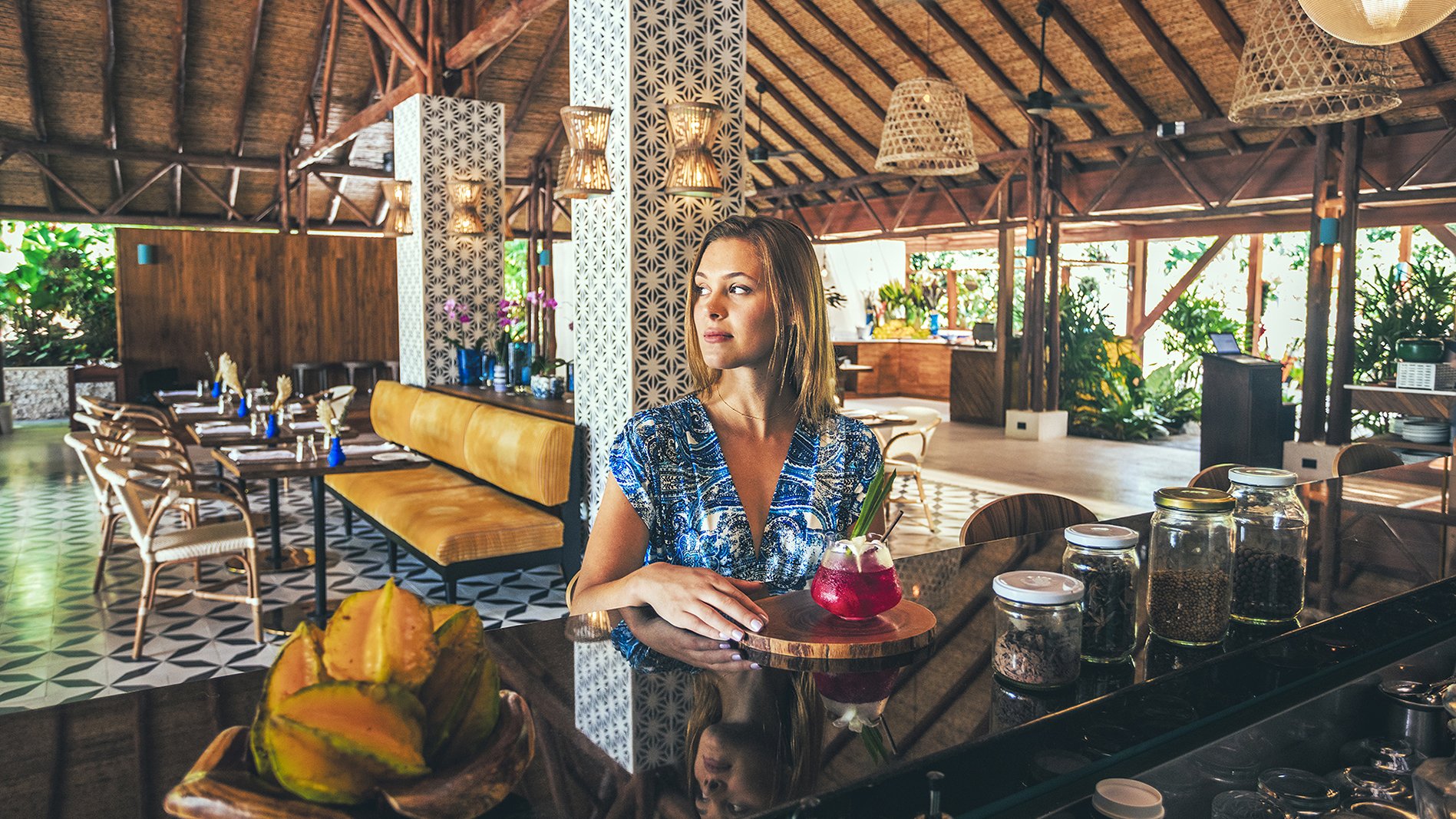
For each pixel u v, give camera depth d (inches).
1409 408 290.5
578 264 187.9
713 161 162.4
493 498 204.7
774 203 623.8
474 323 280.2
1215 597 46.1
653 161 170.2
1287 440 328.2
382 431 284.4
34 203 517.7
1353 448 124.0
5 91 427.2
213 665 155.7
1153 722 41.3
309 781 23.1
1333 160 320.2
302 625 26.6
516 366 251.8
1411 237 481.4
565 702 37.5
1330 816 39.6
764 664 42.6
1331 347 442.3
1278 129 353.7
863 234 561.0
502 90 497.7
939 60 408.2
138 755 31.1
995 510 78.5
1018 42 365.4
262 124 488.4
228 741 26.1
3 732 32.8
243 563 213.9
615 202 172.7
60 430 472.1
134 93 449.4
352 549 236.4
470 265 279.1
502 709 29.5
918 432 258.1
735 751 32.9
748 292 55.6
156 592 166.1
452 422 229.6
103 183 518.6
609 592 51.7
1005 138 454.0
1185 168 389.4
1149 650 45.9
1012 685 40.2
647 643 45.3
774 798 29.5
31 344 529.7
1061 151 428.5
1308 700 47.0
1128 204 414.0
